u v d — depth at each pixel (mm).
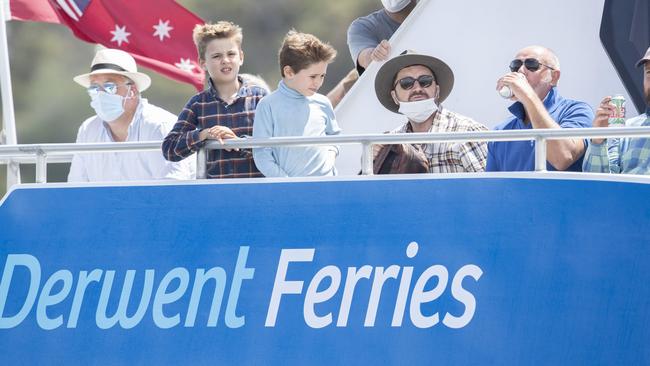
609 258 21047
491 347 21125
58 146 23641
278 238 22391
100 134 27203
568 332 20906
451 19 29281
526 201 21672
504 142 24109
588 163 22703
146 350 22312
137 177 26594
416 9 29422
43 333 22750
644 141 22922
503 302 21266
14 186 23562
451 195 21969
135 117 26781
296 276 22141
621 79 28578
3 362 22672
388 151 24344
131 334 22453
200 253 22609
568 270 21172
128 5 33250
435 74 24719
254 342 21969
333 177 22500
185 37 33438
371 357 21500
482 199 21844
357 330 21672
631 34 28547
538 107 23406
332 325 21781
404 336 21484
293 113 23266
